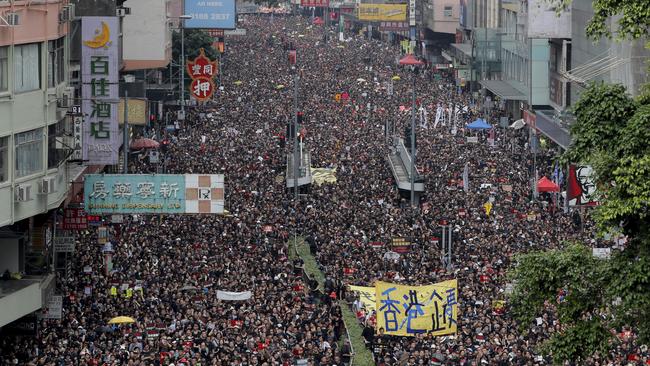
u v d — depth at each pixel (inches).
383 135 6574.8
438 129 6712.6
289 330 2886.3
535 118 6072.8
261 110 7578.7
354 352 2859.3
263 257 3688.5
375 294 3065.9
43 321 2989.7
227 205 4530.0
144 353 2679.6
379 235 3961.6
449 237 3545.8
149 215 4298.7
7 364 2650.1
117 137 3577.8
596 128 1932.8
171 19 7062.0
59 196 3065.9
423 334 2827.3
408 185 4776.1
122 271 3472.0
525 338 2674.7
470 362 2571.4
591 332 1924.2
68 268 3378.4
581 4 5413.4
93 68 3563.0
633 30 2020.2
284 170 5364.2
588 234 3828.7
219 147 6058.1
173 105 7204.7
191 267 3526.1
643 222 1875.0
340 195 4753.9
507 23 7810.0
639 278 1854.1
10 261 3041.3
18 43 2760.8
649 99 1929.1
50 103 2950.3
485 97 7795.3
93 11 4126.5
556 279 1943.9
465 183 4756.4
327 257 3737.7
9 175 2765.7
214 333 2829.7
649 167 1830.7
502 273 3213.6
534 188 4581.7
